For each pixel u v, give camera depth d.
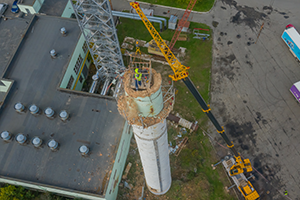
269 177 43.50
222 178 43.69
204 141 46.84
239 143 46.53
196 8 61.53
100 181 36.38
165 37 57.84
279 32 57.72
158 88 16.86
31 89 43.50
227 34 57.97
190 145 46.44
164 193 42.25
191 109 49.84
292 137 46.50
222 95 51.06
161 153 25.97
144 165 30.16
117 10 62.09
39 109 41.50
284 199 41.78
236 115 49.00
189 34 58.09
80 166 37.38
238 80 52.47
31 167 37.53
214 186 43.06
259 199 41.81
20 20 52.09
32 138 39.16
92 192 35.72
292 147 45.66
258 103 49.94
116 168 39.31
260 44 56.31
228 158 44.38
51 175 36.97
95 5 33.25
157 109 18.59
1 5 57.06
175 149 45.94
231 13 60.66
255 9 60.94
